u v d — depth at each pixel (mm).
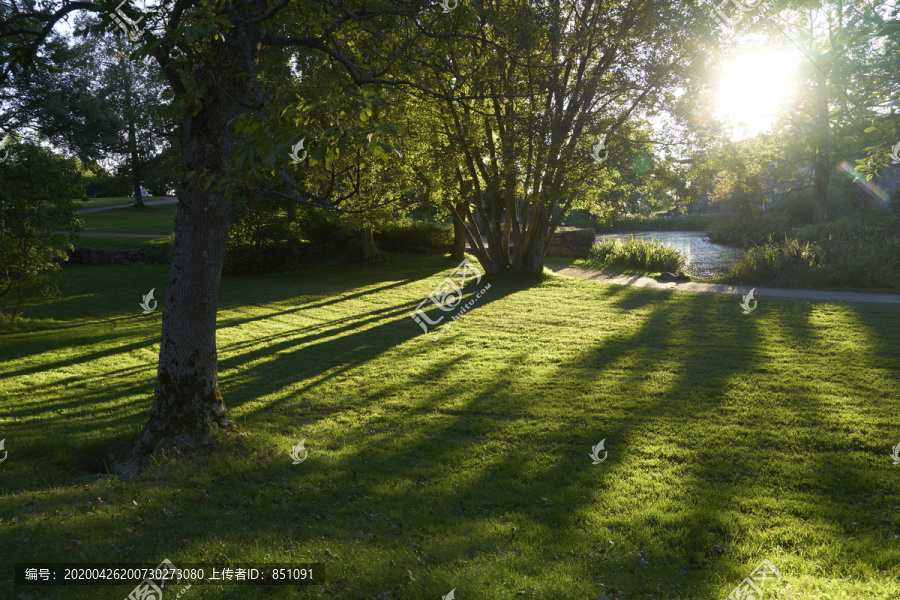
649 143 17531
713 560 4250
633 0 15336
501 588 3725
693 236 44031
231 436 6715
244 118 4273
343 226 28703
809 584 3793
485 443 7016
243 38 5441
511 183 17625
